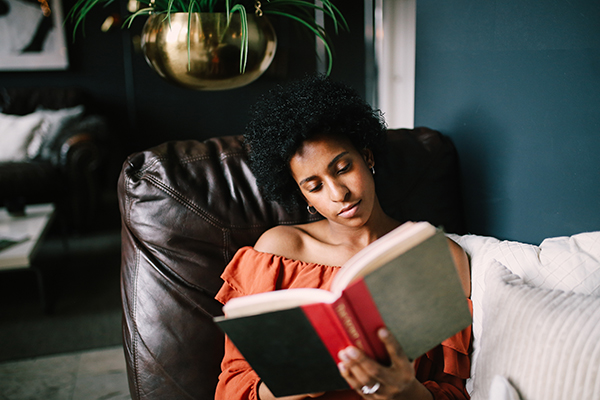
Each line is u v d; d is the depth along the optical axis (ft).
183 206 3.58
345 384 2.25
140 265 3.56
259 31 3.17
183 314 3.47
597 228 3.12
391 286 2.02
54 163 11.65
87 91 14.92
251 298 2.16
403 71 5.93
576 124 3.17
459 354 3.06
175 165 3.67
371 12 5.99
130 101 15.06
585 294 2.69
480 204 4.16
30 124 12.25
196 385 3.41
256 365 2.25
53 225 11.93
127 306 3.56
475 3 3.92
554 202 3.42
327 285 3.21
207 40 2.96
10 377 6.17
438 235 2.03
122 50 14.85
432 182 4.20
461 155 4.34
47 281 9.19
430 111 4.75
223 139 4.00
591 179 3.12
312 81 3.37
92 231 12.27
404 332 2.15
